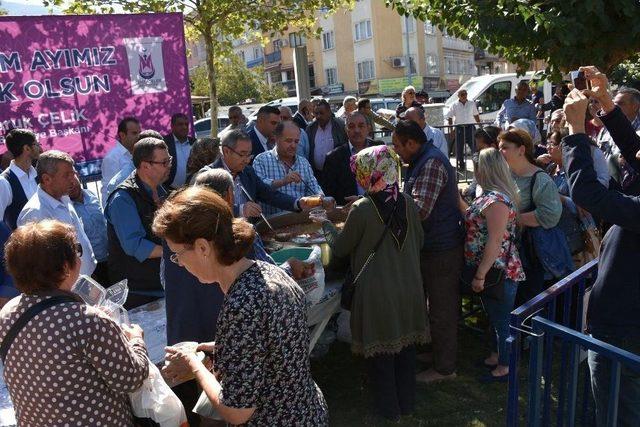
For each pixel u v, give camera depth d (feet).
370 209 9.65
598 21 14.42
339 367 13.04
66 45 19.39
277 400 5.28
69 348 5.30
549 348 6.89
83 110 19.95
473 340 14.08
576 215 13.12
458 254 11.44
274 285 5.26
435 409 11.07
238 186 11.91
